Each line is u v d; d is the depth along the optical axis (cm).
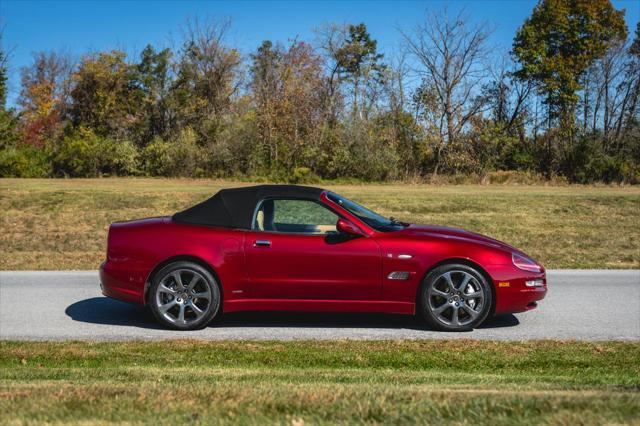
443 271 720
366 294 725
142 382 476
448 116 4447
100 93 5500
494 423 328
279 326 750
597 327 746
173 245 730
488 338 691
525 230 1755
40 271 1187
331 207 741
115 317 802
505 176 4131
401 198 2316
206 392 409
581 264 1272
